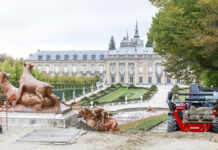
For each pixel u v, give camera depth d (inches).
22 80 474.6
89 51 4751.5
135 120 842.8
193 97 469.1
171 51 866.1
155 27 908.6
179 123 426.3
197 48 775.1
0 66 1740.9
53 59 4746.6
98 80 4037.9
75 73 4677.7
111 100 1828.2
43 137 352.5
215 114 409.1
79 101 1775.3
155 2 875.4
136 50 4443.9
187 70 1200.8
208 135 377.7
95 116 472.1
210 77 911.7
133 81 4402.1
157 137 366.0
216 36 649.6
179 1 770.8
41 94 458.6
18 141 333.1
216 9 622.5
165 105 1553.9
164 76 4252.0
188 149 297.0
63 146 312.7
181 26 735.1
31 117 450.0
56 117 447.5
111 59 4451.3
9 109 465.1
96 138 352.8
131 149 300.4
